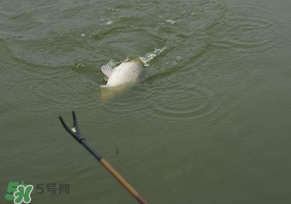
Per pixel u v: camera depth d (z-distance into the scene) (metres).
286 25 7.34
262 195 4.24
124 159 4.75
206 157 4.75
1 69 6.45
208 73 6.20
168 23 7.62
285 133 5.04
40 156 4.84
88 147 4.06
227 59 6.51
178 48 6.87
